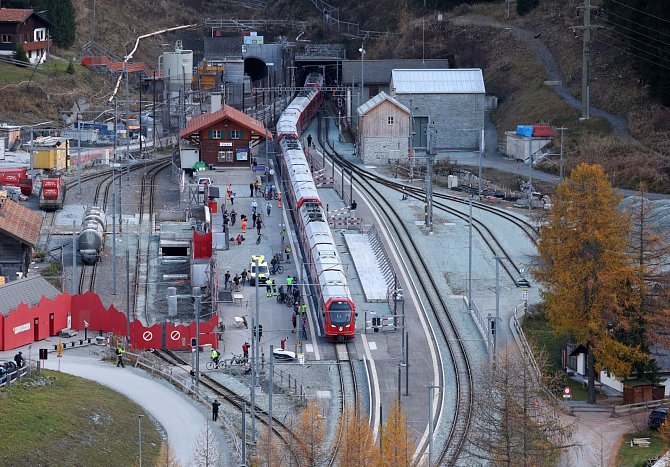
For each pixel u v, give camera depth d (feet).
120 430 593.01
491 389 620.49
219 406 637.71
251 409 630.74
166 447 556.92
